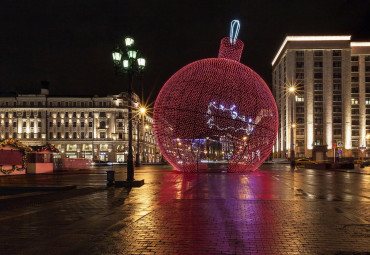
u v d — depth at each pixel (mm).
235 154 27219
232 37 29375
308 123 79938
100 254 5184
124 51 16766
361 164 47438
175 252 5277
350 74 81438
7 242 5902
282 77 87938
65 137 90438
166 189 14852
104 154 89625
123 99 91250
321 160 75375
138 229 6828
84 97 91500
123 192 13734
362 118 81750
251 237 6180
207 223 7395
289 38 82000
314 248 5484
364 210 9070
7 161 28812
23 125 89812
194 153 26781
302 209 9234
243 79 26094
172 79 27172
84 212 8938
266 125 26594
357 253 5219
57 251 5336
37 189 14578
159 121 26906
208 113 25516
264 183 17969
